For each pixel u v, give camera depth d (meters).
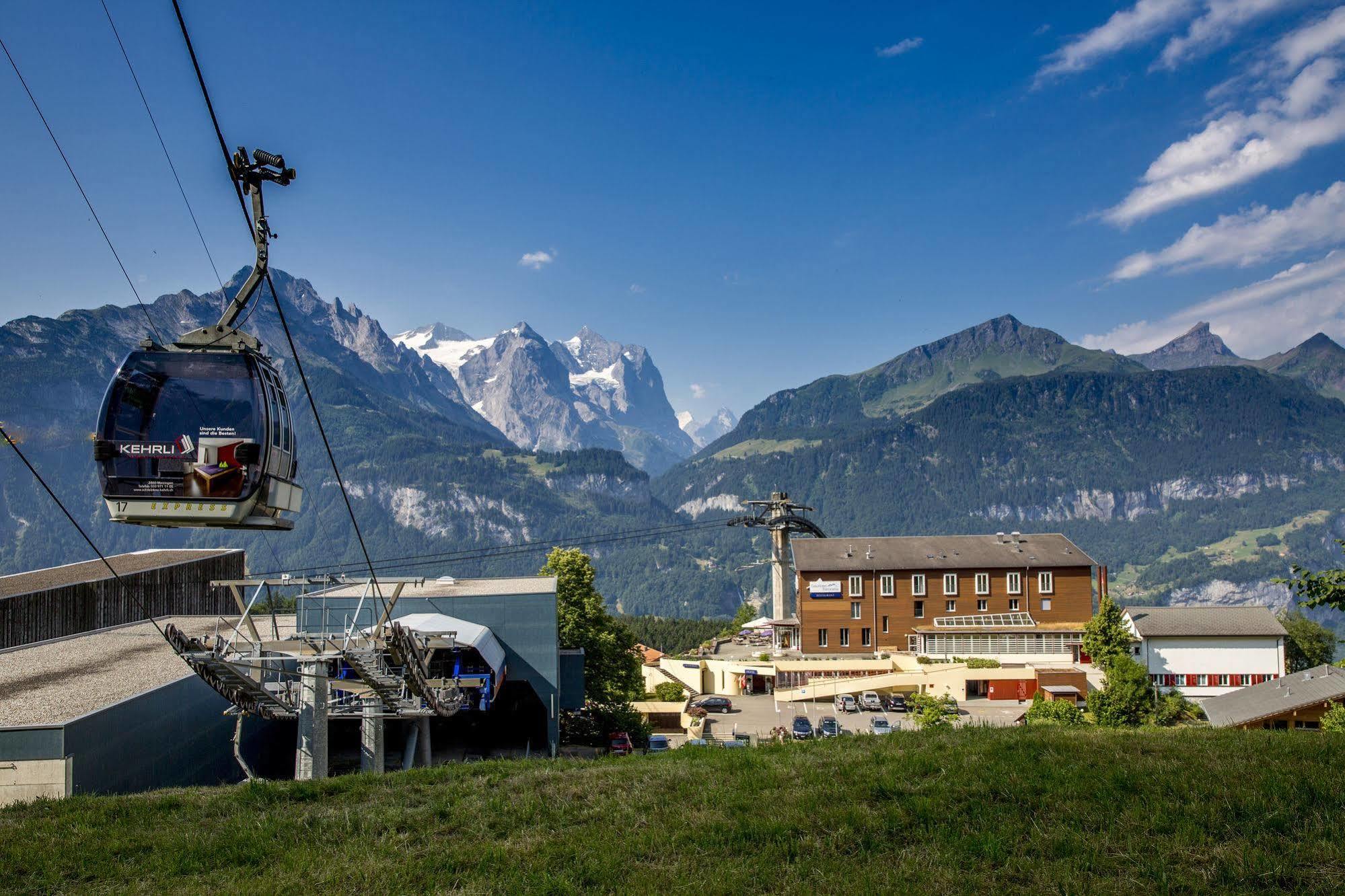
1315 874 13.55
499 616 52.88
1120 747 19.53
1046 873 14.07
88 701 34.47
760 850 15.59
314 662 30.47
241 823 18.16
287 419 18.80
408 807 19.17
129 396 17.00
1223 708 58.59
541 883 14.55
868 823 16.09
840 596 101.31
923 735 22.95
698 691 99.56
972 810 16.41
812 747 22.70
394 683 30.16
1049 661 94.19
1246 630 86.62
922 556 103.50
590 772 21.17
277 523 18.61
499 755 54.81
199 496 16.98
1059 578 100.50
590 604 73.50
